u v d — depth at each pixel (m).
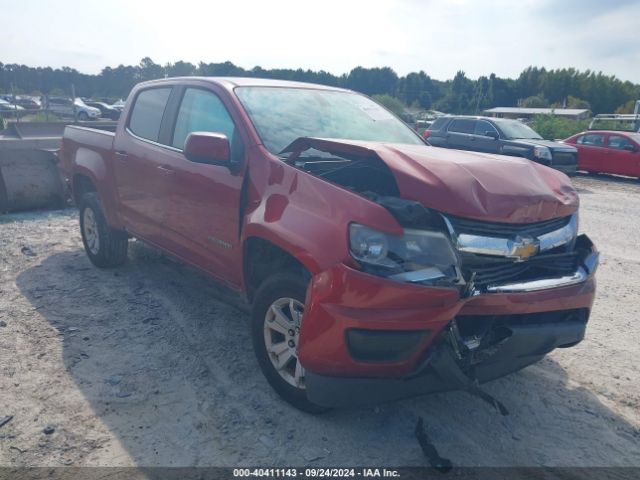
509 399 3.58
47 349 3.96
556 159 14.68
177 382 3.59
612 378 3.91
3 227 7.38
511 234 2.98
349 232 2.79
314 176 3.15
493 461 2.95
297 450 2.96
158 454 2.88
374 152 3.07
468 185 2.94
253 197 3.46
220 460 2.86
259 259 3.62
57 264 5.89
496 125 15.46
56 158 8.47
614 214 10.75
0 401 3.29
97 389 3.47
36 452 2.87
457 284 2.77
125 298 4.97
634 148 16.94
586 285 3.25
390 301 2.68
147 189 4.65
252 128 3.74
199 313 4.70
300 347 2.93
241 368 3.80
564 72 112.62
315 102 4.42
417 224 2.78
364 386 2.83
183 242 4.32
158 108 4.79
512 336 2.92
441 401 3.52
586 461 2.99
